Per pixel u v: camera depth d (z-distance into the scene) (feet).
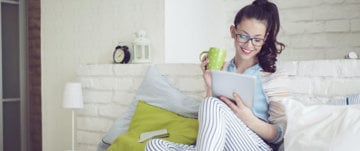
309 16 9.00
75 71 10.37
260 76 6.44
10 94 12.32
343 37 8.61
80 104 9.07
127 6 9.16
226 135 5.88
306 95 6.46
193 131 6.77
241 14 6.34
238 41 6.37
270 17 6.26
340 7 8.62
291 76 6.64
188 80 7.79
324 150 4.82
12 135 12.41
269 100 6.32
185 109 7.31
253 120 5.96
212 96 6.23
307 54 9.04
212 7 9.87
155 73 8.08
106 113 9.06
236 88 5.79
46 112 11.19
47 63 11.11
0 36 11.92
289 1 9.24
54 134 11.01
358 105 5.21
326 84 6.24
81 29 10.18
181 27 8.95
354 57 6.36
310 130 5.17
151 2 8.71
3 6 12.09
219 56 6.31
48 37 11.05
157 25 8.61
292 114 5.51
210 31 9.86
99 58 9.80
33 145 12.58
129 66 8.63
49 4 10.98
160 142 6.16
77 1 10.25
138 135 7.16
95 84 9.27
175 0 8.73
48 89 11.12
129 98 8.63
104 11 9.64
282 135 6.14
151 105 7.70
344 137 4.74
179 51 8.90
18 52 12.46
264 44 6.42
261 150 5.98
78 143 9.70
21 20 12.44
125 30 9.23
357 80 5.95
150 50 8.74
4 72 12.12
